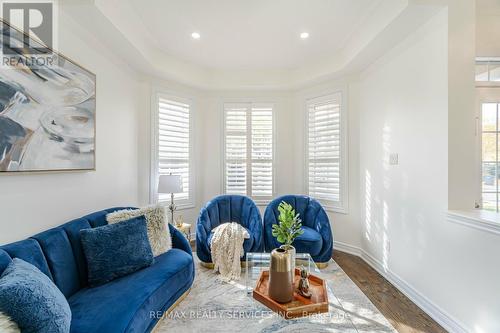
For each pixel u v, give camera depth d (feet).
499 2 7.64
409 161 7.93
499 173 7.82
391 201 8.82
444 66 6.60
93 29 7.57
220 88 13.57
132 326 4.76
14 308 3.51
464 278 5.97
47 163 6.11
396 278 8.46
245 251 9.29
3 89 5.03
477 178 7.85
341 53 10.96
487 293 5.44
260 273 6.77
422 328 6.38
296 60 12.14
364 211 10.80
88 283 6.06
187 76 12.37
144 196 11.40
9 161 5.16
